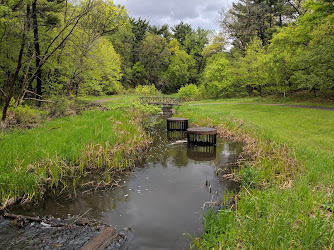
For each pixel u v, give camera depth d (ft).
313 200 16.46
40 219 16.67
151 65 225.97
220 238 13.09
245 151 34.47
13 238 14.65
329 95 88.48
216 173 26.73
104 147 31.94
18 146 28.17
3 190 19.34
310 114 58.85
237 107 83.82
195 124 55.47
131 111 69.92
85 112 61.72
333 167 23.49
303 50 89.15
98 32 74.59
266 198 16.69
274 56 95.86
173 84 219.82
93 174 26.05
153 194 21.50
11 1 53.78
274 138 36.78
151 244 14.43
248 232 13.39
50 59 69.46
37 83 68.23
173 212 18.30
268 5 138.00
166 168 28.50
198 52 201.77
